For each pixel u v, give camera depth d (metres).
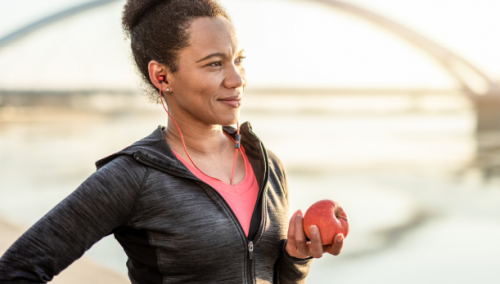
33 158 19.20
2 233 4.04
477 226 9.23
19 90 66.94
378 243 8.05
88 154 20.41
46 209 10.00
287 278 1.19
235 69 1.11
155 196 1.04
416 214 10.19
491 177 15.15
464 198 11.99
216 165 1.18
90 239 1.01
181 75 1.10
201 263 1.03
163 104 1.15
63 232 0.99
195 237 1.03
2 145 24.03
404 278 6.27
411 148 22.77
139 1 1.16
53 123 42.88
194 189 1.07
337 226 1.09
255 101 74.69
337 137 27.52
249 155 1.24
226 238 1.05
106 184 1.02
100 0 53.03
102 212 1.01
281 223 1.17
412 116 49.22
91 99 70.12
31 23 52.06
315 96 75.50
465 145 24.11
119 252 6.39
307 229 1.12
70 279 3.00
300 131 30.91
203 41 1.08
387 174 15.66
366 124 37.94
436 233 8.69
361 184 13.84
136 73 1.24
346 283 6.13
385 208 10.77
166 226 1.03
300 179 14.62
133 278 1.13
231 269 1.05
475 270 6.67
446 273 6.57
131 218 1.05
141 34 1.15
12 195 11.59
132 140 25.97
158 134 1.13
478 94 46.91
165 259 1.05
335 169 16.59
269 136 27.66
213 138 1.20
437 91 72.31
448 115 50.88
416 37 46.75
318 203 1.16
